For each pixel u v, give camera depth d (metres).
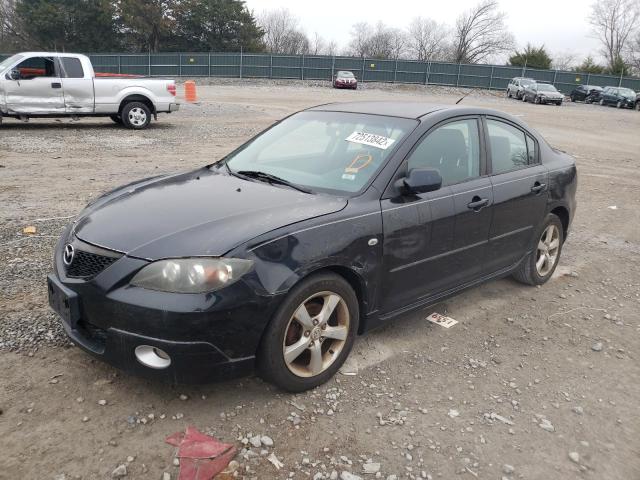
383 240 3.46
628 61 74.50
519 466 2.82
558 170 5.15
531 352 4.02
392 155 3.71
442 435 3.00
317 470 2.68
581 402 3.43
